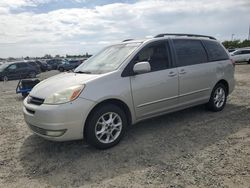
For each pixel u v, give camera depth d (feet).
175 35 17.70
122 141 14.78
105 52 17.10
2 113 23.72
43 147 14.49
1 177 11.36
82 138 13.01
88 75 14.17
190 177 10.65
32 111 13.15
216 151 13.07
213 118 18.65
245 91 30.04
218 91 20.18
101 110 13.21
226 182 10.16
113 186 10.27
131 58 14.64
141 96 14.75
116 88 13.65
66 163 12.42
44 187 10.44
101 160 12.54
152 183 10.33
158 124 17.62
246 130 16.03
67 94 12.50
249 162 11.78
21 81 33.99
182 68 16.88
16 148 14.55
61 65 113.29
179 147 13.74
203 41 19.29
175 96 16.61
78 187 10.33
